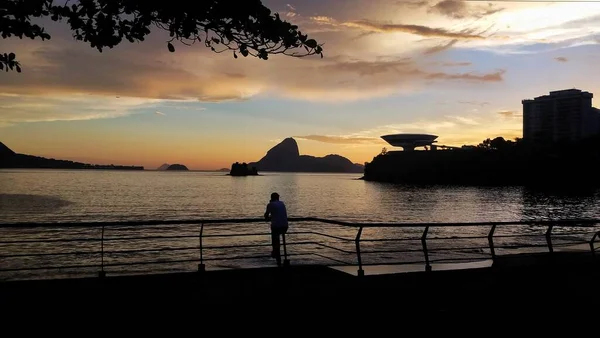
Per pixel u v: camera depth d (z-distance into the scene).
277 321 8.09
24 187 149.62
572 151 199.50
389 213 83.62
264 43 5.93
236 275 10.59
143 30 6.07
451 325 8.16
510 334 7.84
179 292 9.21
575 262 12.27
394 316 8.46
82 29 5.96
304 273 10.91
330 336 7.58
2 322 7.63
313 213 80.69
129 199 105.69
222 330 7.68
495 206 103.31
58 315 7.96
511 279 10.75
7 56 5.98
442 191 173.62
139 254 31.00
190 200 106.12
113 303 8.53
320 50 6.02
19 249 33.31
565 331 7.99
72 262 27.94
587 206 103.88
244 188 179.88
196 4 5.50
